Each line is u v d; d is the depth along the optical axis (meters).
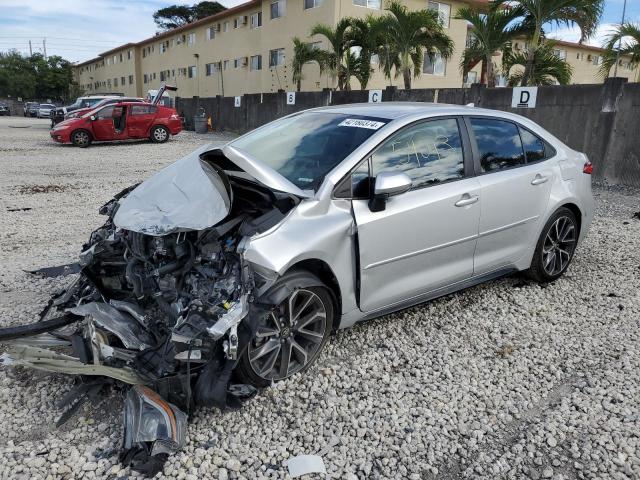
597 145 11.55
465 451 2.99
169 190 3.65
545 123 12.35
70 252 6.23
